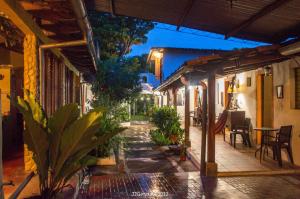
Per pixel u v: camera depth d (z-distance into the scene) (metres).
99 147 10.17
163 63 26.31
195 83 11.96
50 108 7.02
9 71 7.54
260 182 7.93
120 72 15.44
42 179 4.52
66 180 4.66
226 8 6.92
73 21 6.02
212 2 6.71
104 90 15.28
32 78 5.82
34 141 4.19
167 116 14.46
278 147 9.16
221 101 16.14
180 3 7.23
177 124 14.36
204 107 8.84
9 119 8.62
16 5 4.61
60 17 5.77
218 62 8.39
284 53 7.85
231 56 8.00
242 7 6.64
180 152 11.36
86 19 5.49
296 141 9.12
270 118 11.48
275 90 10.26
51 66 7.31
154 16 8.85
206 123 8.79
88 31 6.25
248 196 6.86
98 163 10.03
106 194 7.03
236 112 12.77
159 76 27.95
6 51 9.37
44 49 6.37
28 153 5.98
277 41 9.07
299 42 7.12
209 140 8.55
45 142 4.23
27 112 4.04
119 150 12.22
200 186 7.62
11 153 7.90
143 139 16.39
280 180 8.09
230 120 12.91
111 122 10.94
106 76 15.23
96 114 4.31
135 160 10.98
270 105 11.47
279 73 9.94
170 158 11.32
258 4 6.24
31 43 5.82
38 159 4.35
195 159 10.34
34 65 5.84
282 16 6.77
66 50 8.42
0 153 3.66
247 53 7.94
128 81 15.45
